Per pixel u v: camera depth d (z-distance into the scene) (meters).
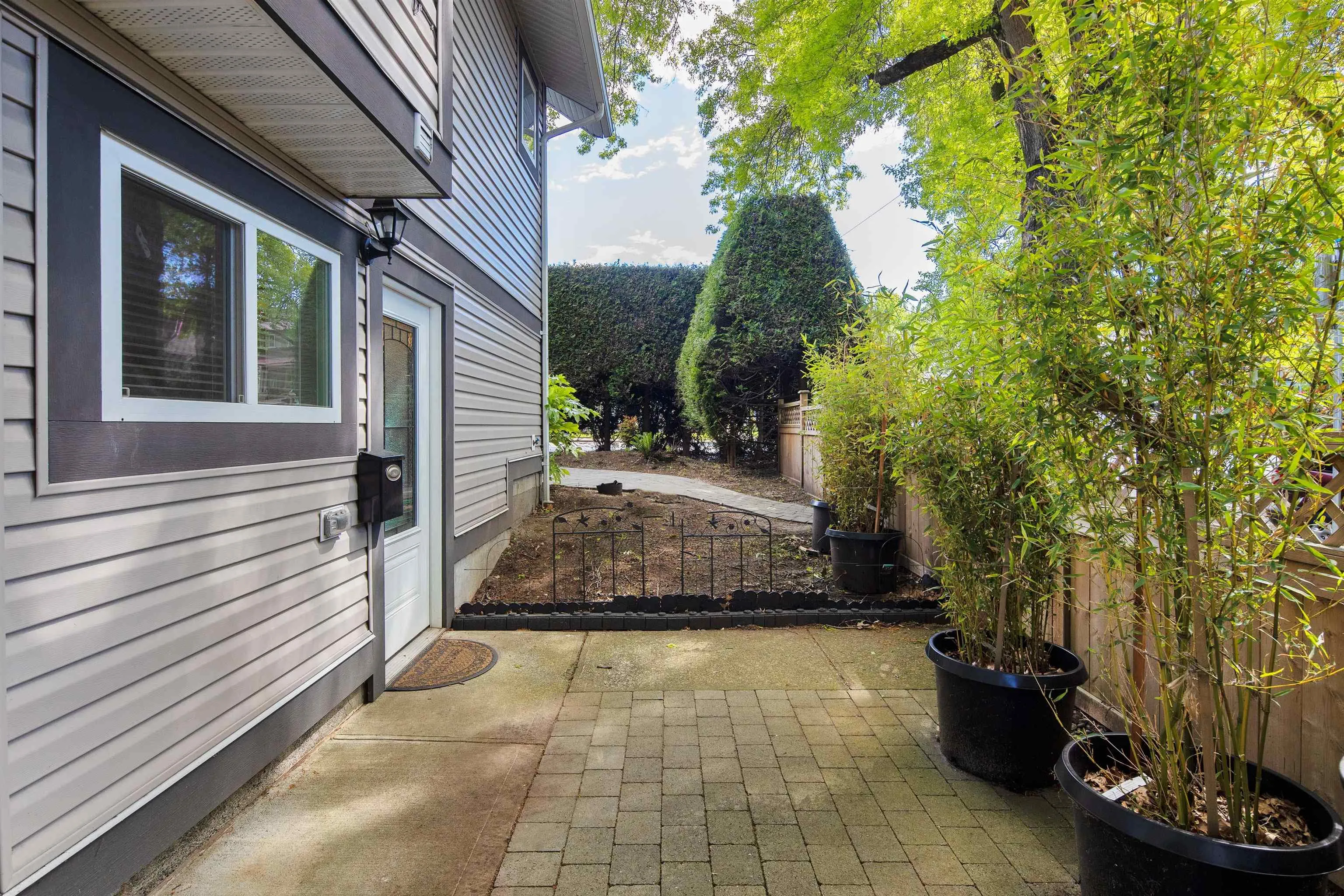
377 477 3.19
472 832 2.29
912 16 6.69
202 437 2.11
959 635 2.98
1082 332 1.71
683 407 14.00
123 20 1.70
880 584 5.05
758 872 2.10
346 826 2.31
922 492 2.99
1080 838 1.82
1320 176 1.42
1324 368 1.51
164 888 1.97
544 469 7.99
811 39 7.44
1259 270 1.44
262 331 2.47
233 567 2.28
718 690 3.51
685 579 5.47
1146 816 1.77
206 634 2.14
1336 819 1.61
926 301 2.82
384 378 3.67
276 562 2.54
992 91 5.24
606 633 4.40
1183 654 1.68
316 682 2.81
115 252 1.78
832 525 5.95
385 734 3.00
